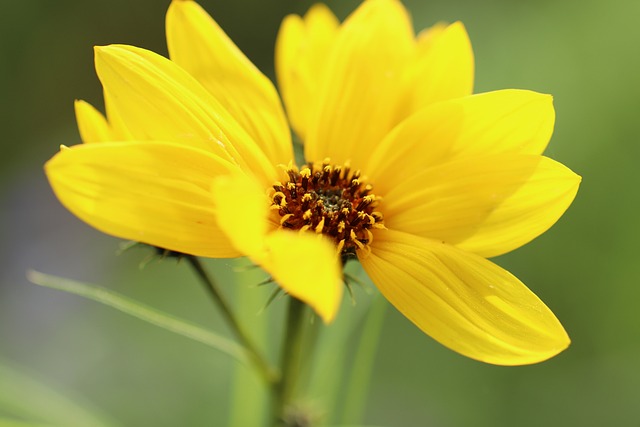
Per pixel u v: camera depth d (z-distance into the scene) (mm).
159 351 335
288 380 227
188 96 213
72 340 335
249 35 487
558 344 207
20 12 460
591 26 345
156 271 346
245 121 224
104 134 215
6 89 459
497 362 208
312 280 197
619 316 310
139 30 483
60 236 365
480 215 218
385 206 223
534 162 216
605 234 316
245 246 197
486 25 357
